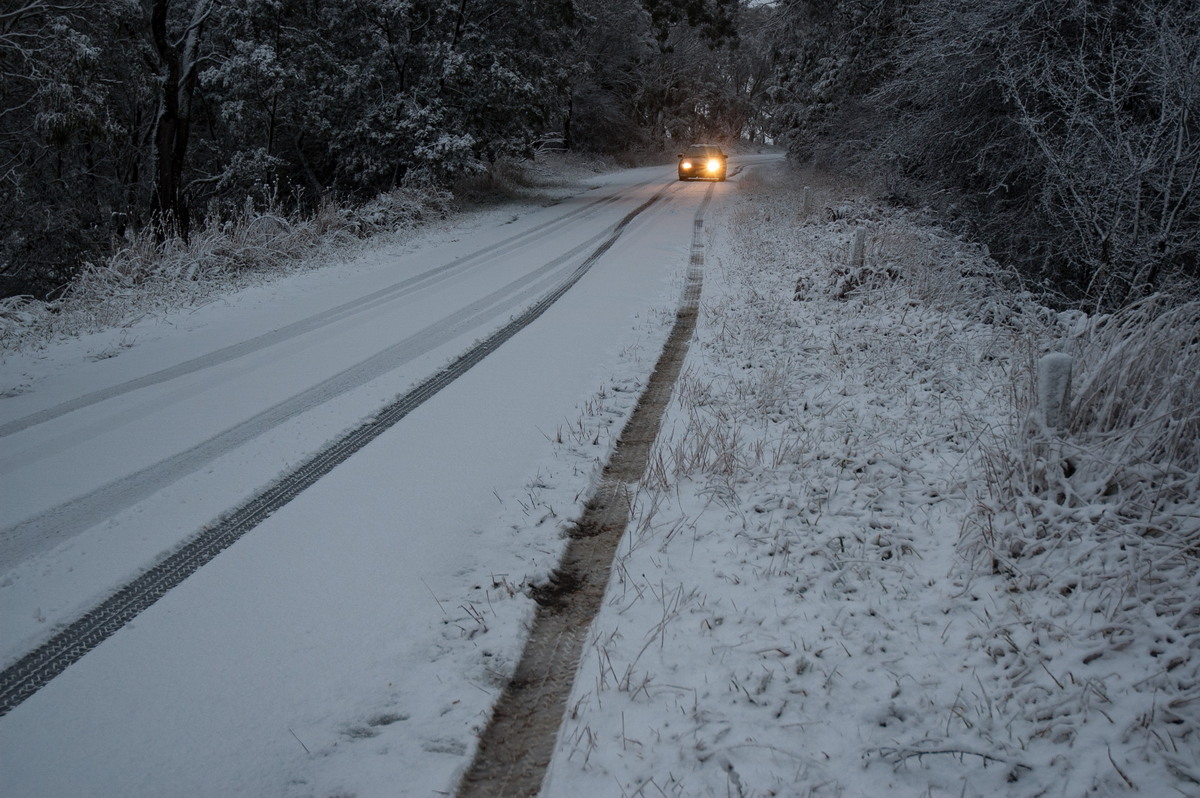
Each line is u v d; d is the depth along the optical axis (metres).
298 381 7.72
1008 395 6.30
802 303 10.43
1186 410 4.50
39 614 3.88
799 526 4.70
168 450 6.01
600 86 49.41
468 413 6.79
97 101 15.80
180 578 4.21
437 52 24.28
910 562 4.29
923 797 2.74
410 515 4.93
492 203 26.59
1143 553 3.85
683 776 2.84
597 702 3.26
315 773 2.89
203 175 25.31
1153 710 3.01
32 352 9.23
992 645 3.49
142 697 3.29
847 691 3.29
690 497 5.18
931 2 13.24
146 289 12.30
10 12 16.27
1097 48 10.64
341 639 3.69
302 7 23.92
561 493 5.25
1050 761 2.87
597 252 16.06
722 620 3.81
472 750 3.02
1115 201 9.20
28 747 3.01
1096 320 5.27
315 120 23.27
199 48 19.25
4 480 5.49
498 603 4.00
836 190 22.05
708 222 20.56
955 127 13.79
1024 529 4.19
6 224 18.61
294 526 4.79
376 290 12.49
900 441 5.86
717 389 7.32
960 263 10.97
